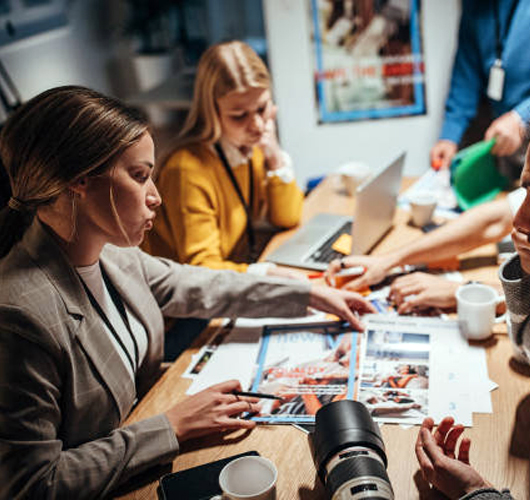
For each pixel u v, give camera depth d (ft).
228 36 19.04
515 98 7.91
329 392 4.22
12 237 3.77
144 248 6.54
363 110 9.84
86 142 3.46
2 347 3.43
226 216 6.70
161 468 3.78
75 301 3.76
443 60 9.26
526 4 7.43
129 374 4.09
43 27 14.84
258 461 3.42
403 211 6.93
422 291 5.13
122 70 18.35
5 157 3.60
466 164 6.57
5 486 3.42
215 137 6.41
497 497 3.07
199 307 5.03
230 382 4.23
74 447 3.85
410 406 4.03
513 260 4.01
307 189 8.56
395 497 3.42
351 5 9.12
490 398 4.04
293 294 5.07
